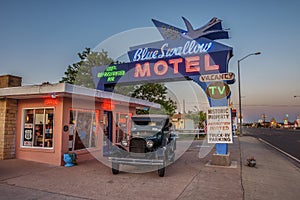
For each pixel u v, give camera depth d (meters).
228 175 7.72
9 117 10.21
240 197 5.63
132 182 6.80
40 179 7.00
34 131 10.10
